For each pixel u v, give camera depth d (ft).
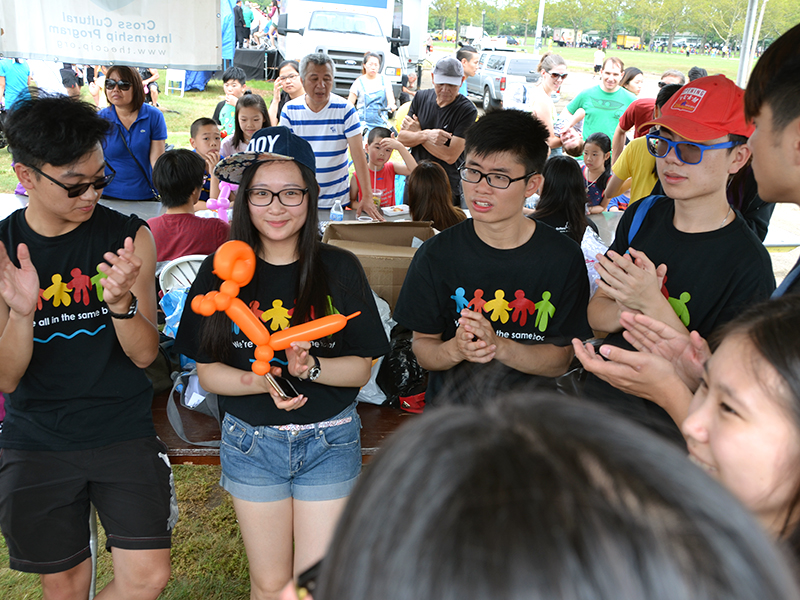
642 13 129.80
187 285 10.15
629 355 4.32
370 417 8.98
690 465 1.11
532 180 6.36
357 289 6.29
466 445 1.14
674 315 5.55
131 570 6.29
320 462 6.20
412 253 9.31
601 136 17.58
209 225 10.55
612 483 1.05
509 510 1.01
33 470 6.00
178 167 10.38
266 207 5.81
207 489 10.29
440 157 17.84
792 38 4.39
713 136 5.60
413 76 45.32
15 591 8.00
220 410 6.59
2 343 5.43
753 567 0.99
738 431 2.36
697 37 103.55
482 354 5.95
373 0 41.70
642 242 6.55
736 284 5.96
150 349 6.13
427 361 6.74
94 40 13.73
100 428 6.13
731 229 6.03
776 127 4.48
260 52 51.03
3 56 13.20
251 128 17.11
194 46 14.29
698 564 0.97
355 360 6.23
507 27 172.55
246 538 6.30
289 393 5.71
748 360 2.36
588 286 6.93
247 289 6.14
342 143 15.28
